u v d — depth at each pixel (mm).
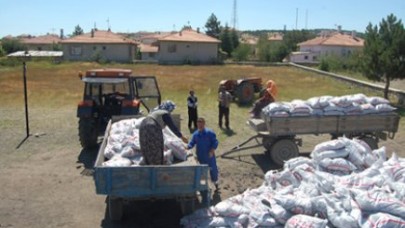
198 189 6945
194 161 7887
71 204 8289
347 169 7578
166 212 7836
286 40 79000
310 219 5875
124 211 7883
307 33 88312
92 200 8492
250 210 6707
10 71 39781
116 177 6754
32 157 11492
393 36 20156
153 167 6773
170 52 54156
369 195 5910
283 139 10820
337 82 31312
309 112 10688
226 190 8984
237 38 69000
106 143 8727
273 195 7027
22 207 8141
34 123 16078
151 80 13594
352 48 67500
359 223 5703
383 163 7371
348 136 11219
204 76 35750
